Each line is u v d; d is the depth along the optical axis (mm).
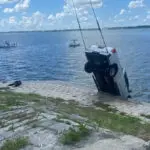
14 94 20125
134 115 16594
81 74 44406
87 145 6941
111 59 20703
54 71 51000
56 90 25094
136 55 78062
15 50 120188
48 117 9438
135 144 7008
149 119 15484
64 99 21000
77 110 14305
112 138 7410
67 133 7445
